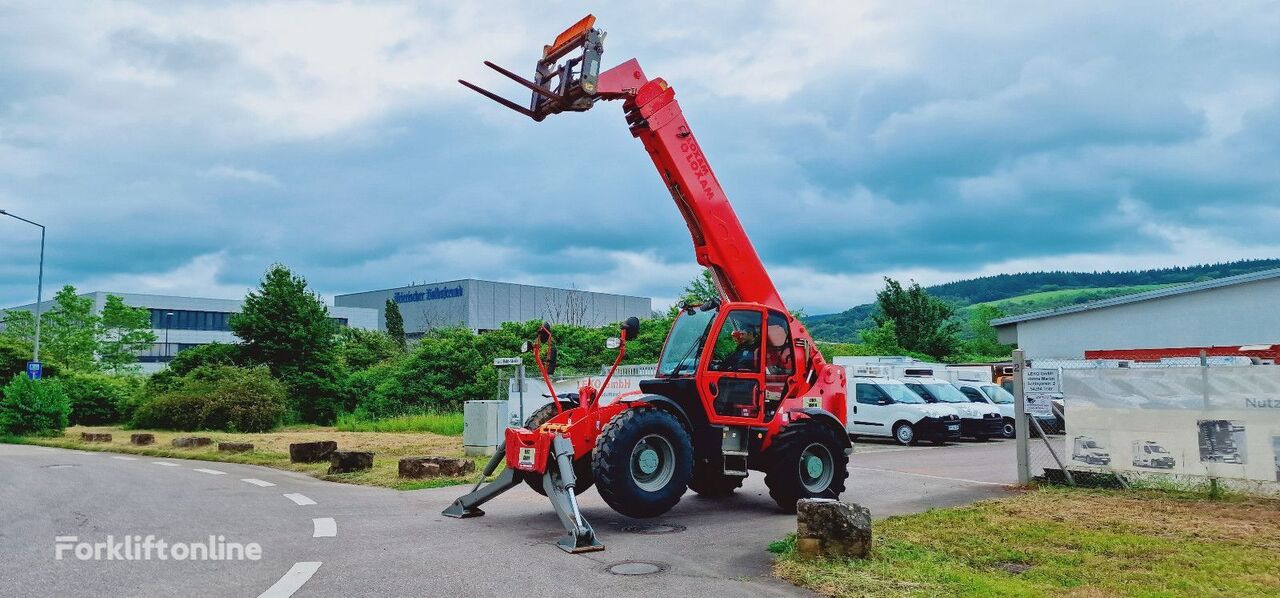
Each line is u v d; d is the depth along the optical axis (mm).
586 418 8469
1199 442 9930
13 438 23734
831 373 10344
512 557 6707
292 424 31969
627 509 8102
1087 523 8039
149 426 28391
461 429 23594
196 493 10992
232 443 18266
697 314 9664
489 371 32969
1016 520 8219
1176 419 10109
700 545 7254
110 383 32688
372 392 35188
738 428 9312
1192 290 29828
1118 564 6340
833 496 9570
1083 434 10844
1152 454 10258
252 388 28125
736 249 10016
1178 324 30094
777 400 9742
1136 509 8891
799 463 9305
